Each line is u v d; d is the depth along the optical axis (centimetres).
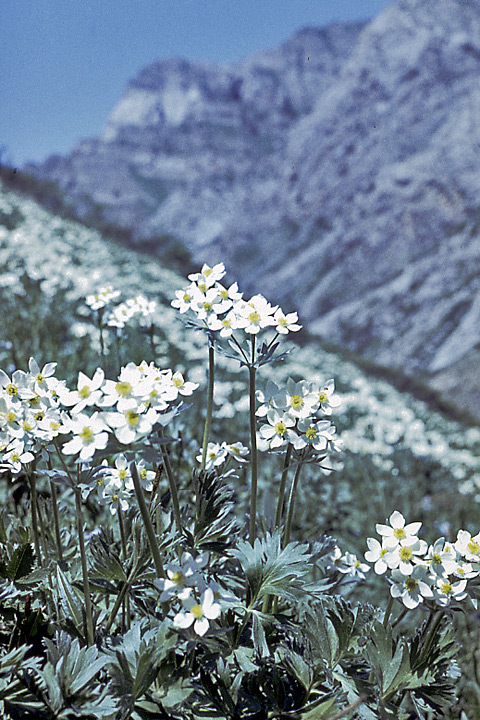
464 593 175
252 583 177
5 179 2386
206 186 14175
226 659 170
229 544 187
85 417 146
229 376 910
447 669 180
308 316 5862
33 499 196
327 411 192
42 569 181
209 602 148
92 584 177
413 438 902
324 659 177
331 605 185
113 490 195
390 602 190
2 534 200
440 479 836
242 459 213
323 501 502
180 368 659
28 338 647
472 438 1330
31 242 1042
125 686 148
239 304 194
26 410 175
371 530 552
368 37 7812
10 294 749
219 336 192
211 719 160
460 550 179
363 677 178
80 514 159
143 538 178
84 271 1055
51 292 809
